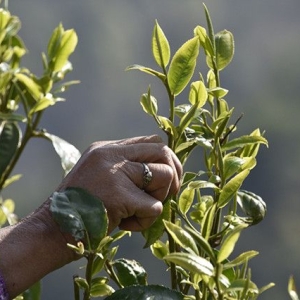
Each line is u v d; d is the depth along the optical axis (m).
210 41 3.63
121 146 3.43
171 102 3.44
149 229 3.46
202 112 3.57
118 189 3.34
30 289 4.01
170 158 3.43
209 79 3.71
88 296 3.22
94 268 3.51
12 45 4.90
